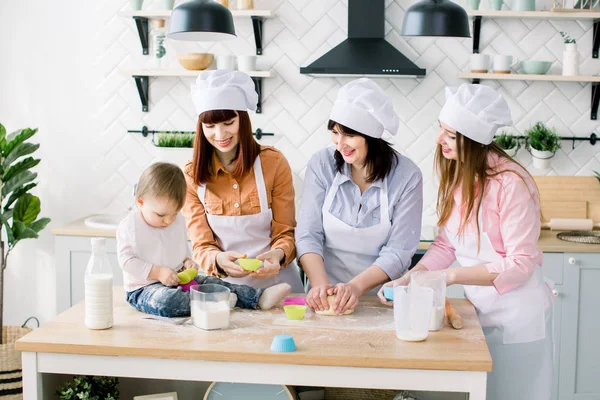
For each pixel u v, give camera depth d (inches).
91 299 85.4
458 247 100.7
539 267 98.3
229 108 99.0
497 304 97.2
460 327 88.4
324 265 108.3
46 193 178.9
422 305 82.3
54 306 179.6
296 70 170.4
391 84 169.3
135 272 92.4
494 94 93.9
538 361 97.5
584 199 166.6
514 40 166.9
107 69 174.2
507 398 98.3
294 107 171.5
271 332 85.7
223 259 100.3
